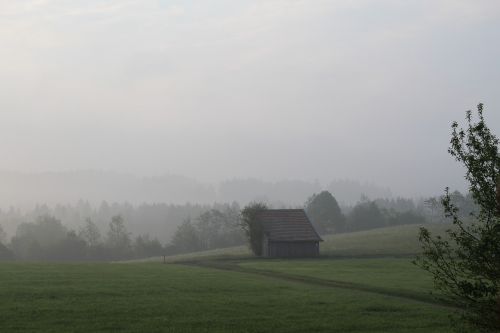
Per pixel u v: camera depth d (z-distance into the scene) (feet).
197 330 92.12
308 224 333.01
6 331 88.17
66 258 471.62
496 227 48.26
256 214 334.85
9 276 170.09
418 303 126.82
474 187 50.93
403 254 315.78
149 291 139.33
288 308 115.75
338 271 212.02
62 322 96.58
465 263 51.24
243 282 165.07
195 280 169.48
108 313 105.81
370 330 94.99
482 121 50.93
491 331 51.70
